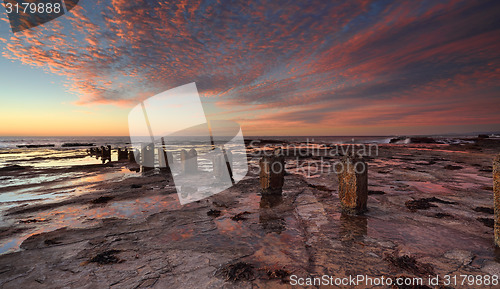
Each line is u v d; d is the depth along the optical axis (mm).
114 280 2842
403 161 15047
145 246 3752
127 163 16031
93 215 5293
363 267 3053
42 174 11609
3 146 48719
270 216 5074
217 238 4023
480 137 46906
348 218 4883
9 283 2801
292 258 3316
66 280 2855
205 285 2723
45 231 4406
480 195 6578
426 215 4988
